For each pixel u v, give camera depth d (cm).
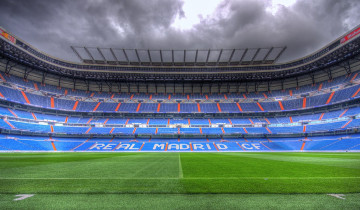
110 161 1755
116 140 5712
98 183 717
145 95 7506
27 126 4975
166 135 5997
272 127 6094
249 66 6844
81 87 7250
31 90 5941
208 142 5650
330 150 4550
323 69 6334
